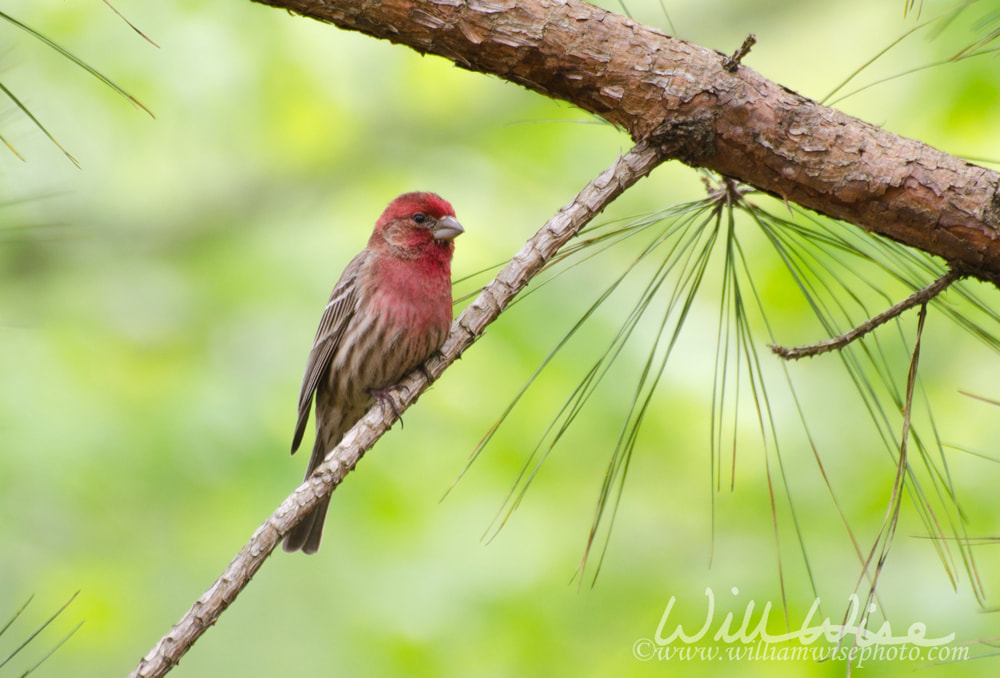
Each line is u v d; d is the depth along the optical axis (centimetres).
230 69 1357
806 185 607
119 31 1335
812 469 1088
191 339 1229
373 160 1372
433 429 1148
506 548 1105
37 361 1163
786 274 1123
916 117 1159
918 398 1089
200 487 1107
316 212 1350
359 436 591
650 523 1107
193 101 1356
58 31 1320
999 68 1099
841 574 1011
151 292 1280
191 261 1328
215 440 1116
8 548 1091
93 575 1100
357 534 1124
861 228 618
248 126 1377
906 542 1016
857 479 1077
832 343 588
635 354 1145
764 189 622
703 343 1151
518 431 1130
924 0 1144
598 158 1294
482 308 629
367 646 1074
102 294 1270
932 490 1040
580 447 1130
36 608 1099
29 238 753
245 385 1166
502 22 599
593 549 1092
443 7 595
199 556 1105
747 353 584
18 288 1253
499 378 1145
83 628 1098
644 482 1127
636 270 1189
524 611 1057
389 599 1091
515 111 1370
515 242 1246
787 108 602
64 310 1248
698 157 613
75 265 1281
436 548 1105
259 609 1146
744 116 601
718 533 1085
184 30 1350
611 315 1164
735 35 1376
